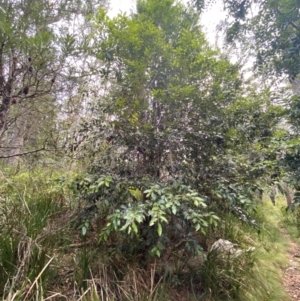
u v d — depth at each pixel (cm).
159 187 196
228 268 253
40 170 329
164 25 273
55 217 261
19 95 174
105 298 189
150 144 237
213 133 244
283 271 352
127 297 192
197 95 235
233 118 279
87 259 205
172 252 249
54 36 158
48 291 177
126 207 189
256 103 323
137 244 228
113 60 228
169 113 246
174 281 223
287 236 532
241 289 245
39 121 234
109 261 222
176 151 244
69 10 192
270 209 674
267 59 340
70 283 195
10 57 158
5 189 275
